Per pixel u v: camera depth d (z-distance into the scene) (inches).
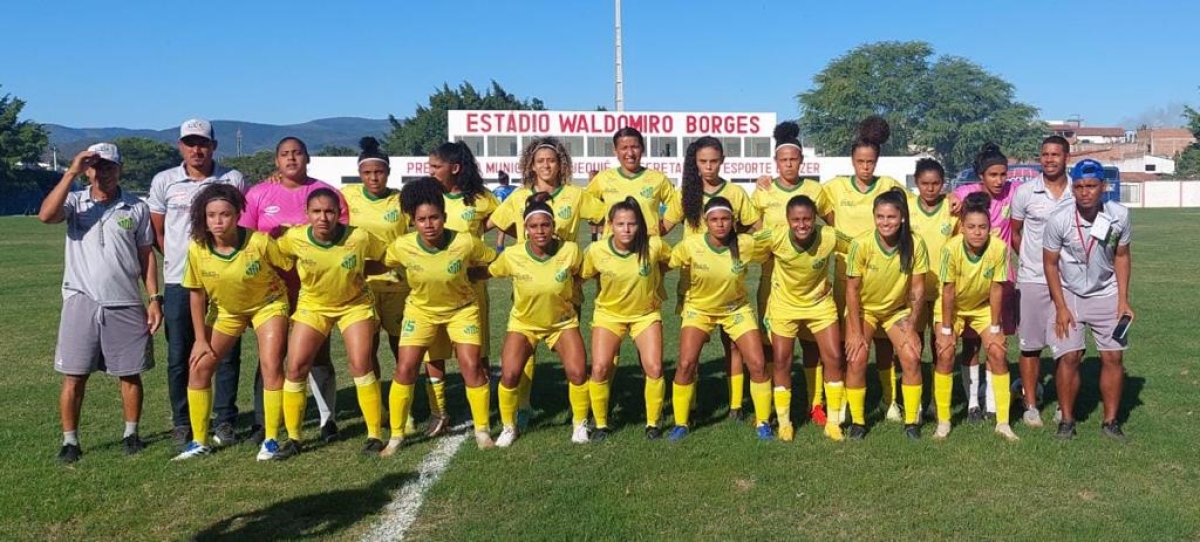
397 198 268.4
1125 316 232.5
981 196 246.7
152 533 183.2
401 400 237.3
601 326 249.8
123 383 236.1
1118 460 219.6
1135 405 269.9
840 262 268.1
